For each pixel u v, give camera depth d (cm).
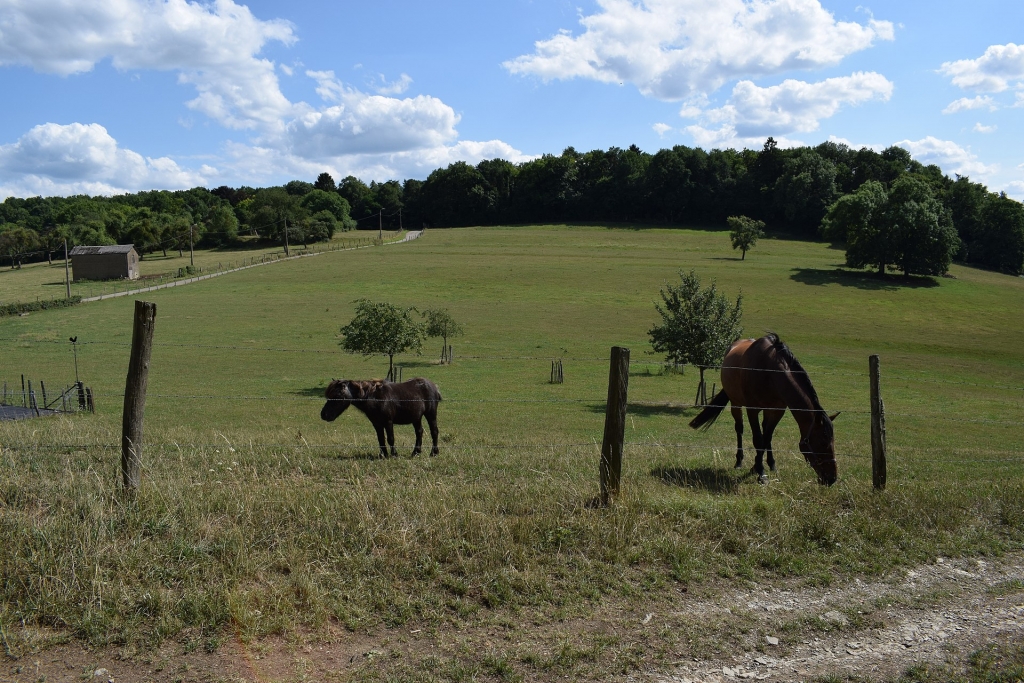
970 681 435
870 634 498
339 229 16150
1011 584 586
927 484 900
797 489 836
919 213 8406
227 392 3306
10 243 11156
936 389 3756
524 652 449
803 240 13338
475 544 585
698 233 14312
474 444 1366
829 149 16650
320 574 524
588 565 571
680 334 3150
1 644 433
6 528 549
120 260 8556
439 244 12419
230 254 11700
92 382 3519
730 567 592
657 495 735
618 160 17450
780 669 445
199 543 555
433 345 5094
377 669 426
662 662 447
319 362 4397
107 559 522
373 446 1243
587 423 2388
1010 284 8862
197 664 423
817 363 4753
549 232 14650
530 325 5919
